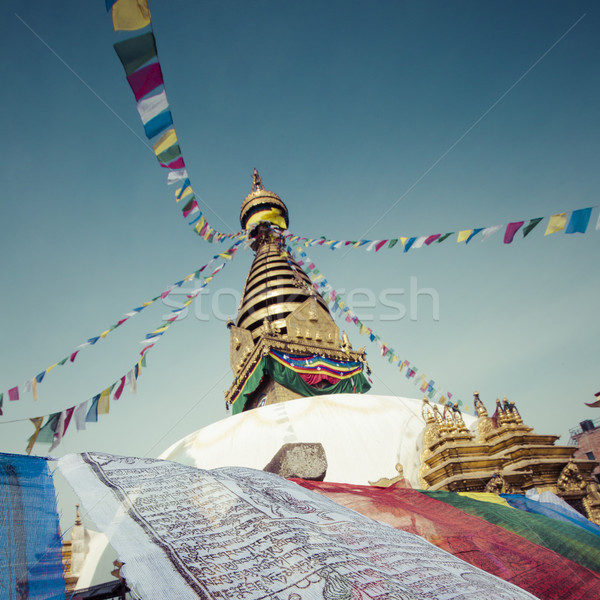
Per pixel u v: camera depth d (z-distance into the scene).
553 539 6.59
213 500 4.57
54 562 3.79
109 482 4.56
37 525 3.85
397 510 6.75
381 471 11.01
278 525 4.15
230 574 3.35
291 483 6.05
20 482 4.05
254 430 12.93
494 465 10.11
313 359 19.67
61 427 6.36
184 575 3.30
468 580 4.22
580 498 9.83
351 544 4.17
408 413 13.34
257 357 19.44
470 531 6.39
